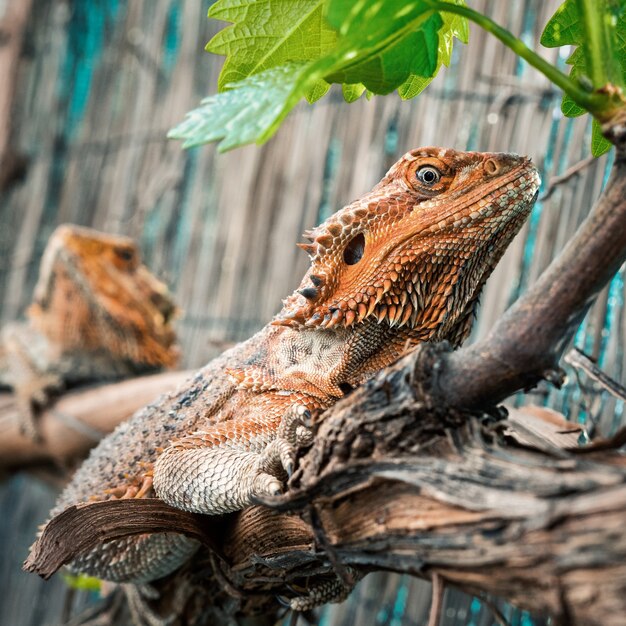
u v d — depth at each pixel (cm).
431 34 49
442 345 47
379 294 52
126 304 88
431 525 46
